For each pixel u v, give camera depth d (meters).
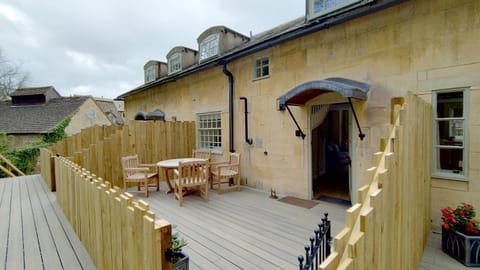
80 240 3.15
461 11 3.24
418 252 2.64
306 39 4.97
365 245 1.15
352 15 4.02
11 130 15.80
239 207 4.65
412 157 2.28
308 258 1.64
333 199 5.03
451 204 3.37
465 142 3.26
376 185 1.41
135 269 1.67
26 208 4.55
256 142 6.10
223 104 7.07
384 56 3.94
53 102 19.62
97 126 7.66
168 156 7.48
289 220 3.93
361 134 4.24
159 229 1.43
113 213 2.01
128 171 5.94
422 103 2.81
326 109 4.90
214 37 8.20
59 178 4.57
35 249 2.93
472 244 2.60
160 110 10.10
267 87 5.79
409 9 3.67
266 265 2.60
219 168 5.70
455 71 3.29
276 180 5.66
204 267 2.57
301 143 5.13
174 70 10.52
